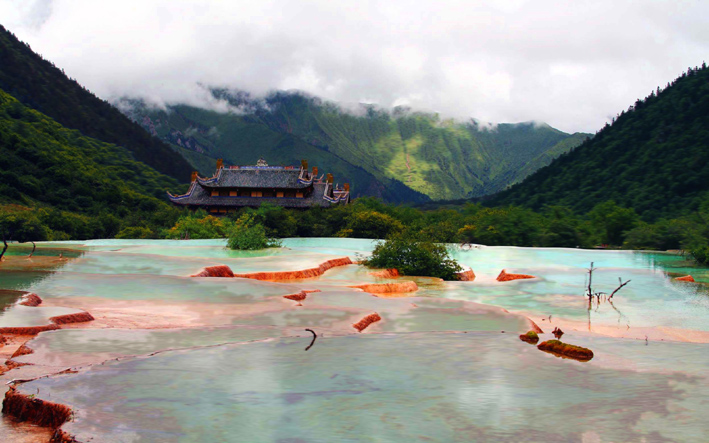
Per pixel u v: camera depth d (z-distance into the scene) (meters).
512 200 129.38
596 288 21.98
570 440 4.91
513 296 19.98
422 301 15.41
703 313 16.83
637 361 7.89
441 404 5.84
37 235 59.03
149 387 6.22
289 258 29.09
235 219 68.69
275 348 8.37
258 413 5.49
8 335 9.65
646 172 104.62
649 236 54.25
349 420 5.32
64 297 14.22
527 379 6.87
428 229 51.75
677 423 5.32
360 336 9.45
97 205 105.56
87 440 4.72
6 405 5.88
